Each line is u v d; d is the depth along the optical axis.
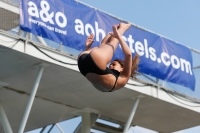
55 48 41.06
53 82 45.22
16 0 40.28
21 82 45.75
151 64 47.00
